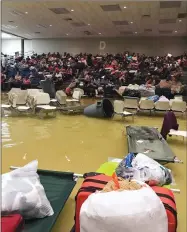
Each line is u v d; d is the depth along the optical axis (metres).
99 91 11.19
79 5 9.53
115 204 1.38
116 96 9.95
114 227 1.33
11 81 11.08
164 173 2.19
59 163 3.89
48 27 14.95
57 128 6.05
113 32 16.64
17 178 1.92
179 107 7.54
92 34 17.69
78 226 1.68
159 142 4.10
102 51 19.31
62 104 8.34
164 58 16.05
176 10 10.22
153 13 10.82
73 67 14.03
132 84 10.98
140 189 1.53
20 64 13.95
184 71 12.21
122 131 5.89
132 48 18.88
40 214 1.85
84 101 10.20
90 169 3.69
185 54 16.41
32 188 1.86
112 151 4.48
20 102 7.67
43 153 4.30
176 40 18.12
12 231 1.45
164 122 4.67
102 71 12.84
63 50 19.97
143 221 1.34
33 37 19.70
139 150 3.69
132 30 15.70
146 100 7.63
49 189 2.34
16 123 6.37
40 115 7.36
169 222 1.54
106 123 6.70
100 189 1.74
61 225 2.29
